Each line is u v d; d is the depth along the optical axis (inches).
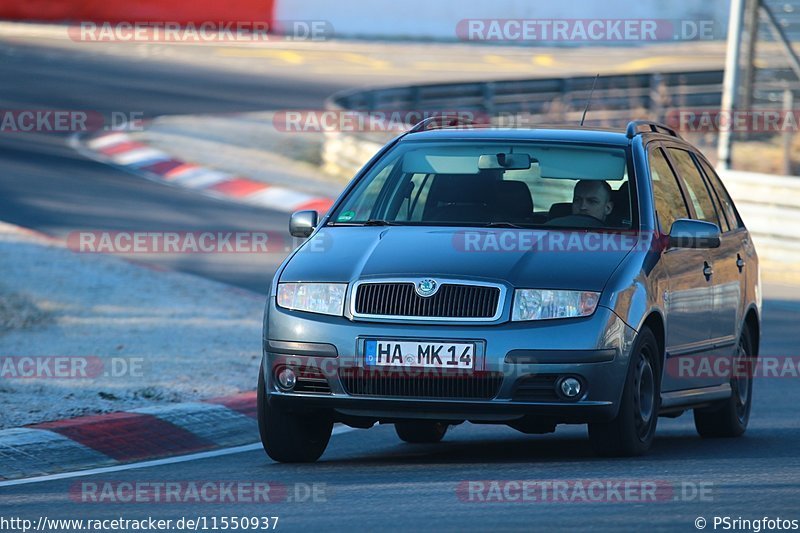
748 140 3907.5
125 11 6318.9
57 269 2055.9
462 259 984.9
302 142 3831.2
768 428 1280.8
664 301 1042.7
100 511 860.0
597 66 6392.7
